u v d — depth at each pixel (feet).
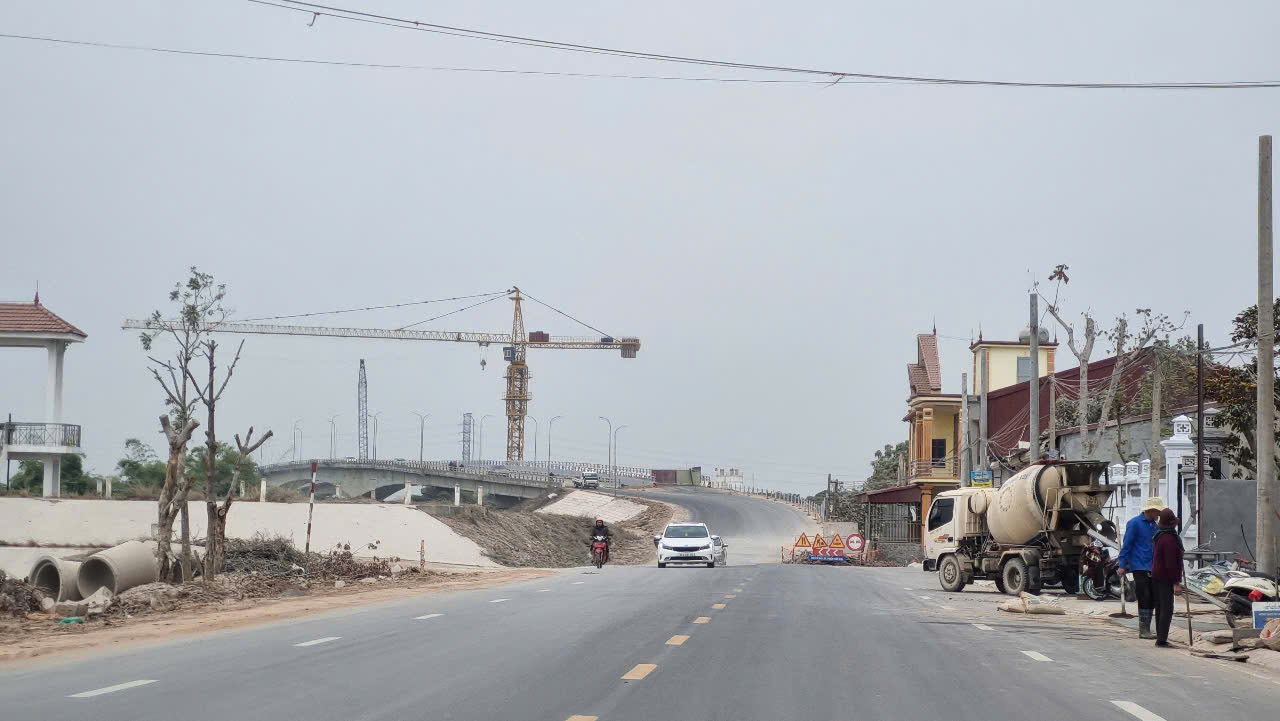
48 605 66.59
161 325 95.61
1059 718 30.83
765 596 78.38
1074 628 60.23
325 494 522.47
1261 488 68.95
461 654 42.80
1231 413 108.17
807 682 36.40
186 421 92.27
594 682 35.65
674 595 78.48
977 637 53.36
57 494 179.52
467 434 646.33
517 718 29.14
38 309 181.57
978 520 98.53
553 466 522.06
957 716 30.73
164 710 29.86
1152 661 45.68
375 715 29.32
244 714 29.30
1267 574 66.28
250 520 176.86
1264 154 71.46
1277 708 34.09
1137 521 55.21
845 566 174.81
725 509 372.38
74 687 34.14
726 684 35.63
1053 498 90.94
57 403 180.75
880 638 51.11
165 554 81.97
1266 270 71.05
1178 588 63.87
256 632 51.85
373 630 52.37
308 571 100.37
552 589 87.04
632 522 335.26
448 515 214.28
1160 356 127.13
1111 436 152.25
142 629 54.29
